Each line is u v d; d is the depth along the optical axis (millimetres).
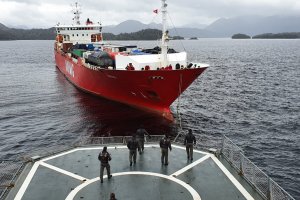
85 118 43938
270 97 59469
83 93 60219
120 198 15820
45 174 18406
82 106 50281
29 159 20156
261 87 69812
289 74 91938
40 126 41125
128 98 46531
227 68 108562
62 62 82250
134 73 39656
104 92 51219
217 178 17844
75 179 17781
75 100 54562
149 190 16578
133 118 43375
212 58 155125
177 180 17625
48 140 36281
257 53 194500
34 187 16922
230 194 16172
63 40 85125
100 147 22562
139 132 21156
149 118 43375
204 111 49188
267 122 43875
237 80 80062
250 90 66188
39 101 54781
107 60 47656
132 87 42750
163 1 39406
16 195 16141
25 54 182000
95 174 18406
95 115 45156
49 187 16906
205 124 42531
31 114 46719
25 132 39000
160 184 17203
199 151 21609
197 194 16188
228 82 76875
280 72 97000
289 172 29453
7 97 58469
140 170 18844
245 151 34125
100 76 47562
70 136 37375
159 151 21750
